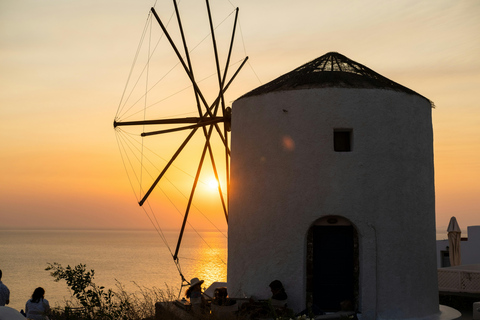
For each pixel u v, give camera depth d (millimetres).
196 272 85625
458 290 15961
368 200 11023
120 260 123375
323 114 11188
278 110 11523
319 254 11133
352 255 11125
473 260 27406
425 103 12164
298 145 11250
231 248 12312
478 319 11547
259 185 11648
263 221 11484
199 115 14711
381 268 10938
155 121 14758
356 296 10906
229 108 14570
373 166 11133
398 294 11008
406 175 11430
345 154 11102
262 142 11703
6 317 6473
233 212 12352
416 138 11727
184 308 10359
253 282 11477
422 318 11273
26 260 120625
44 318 10609
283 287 10852
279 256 11172
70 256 138375
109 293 10328
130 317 10078
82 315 10039
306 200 11078
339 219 11133
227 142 14859
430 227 11875
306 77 11805
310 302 10922
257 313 10117
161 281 68250
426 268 11570
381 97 11312
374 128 11211
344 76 11641
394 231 11133
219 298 10391
